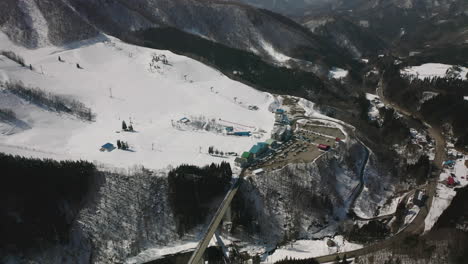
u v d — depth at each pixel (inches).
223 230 4106.8
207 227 4168.3
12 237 3786.9
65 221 4028.1
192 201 4261.8
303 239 4202.8
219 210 3996.1
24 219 3932.1
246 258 3838.6
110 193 4271.7
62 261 3796.8
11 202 3971.5
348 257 3789.4
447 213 4170.8
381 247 3897.6
